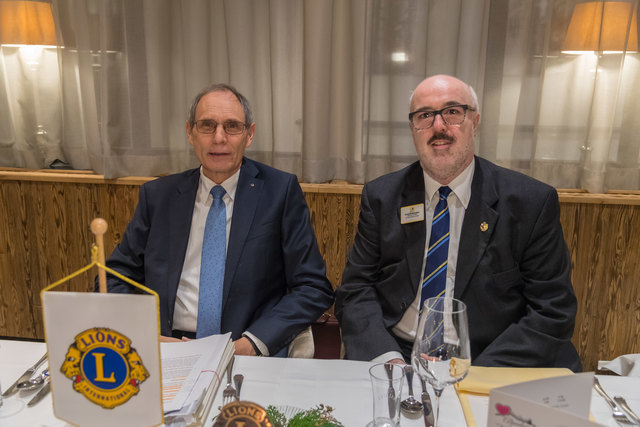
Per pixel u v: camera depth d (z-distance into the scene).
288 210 1.62
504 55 2.13
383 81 2.22
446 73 2.18
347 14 2.19
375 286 1.57
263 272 1.57
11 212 2.51
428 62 2.18
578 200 2.17
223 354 1.05
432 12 2.13
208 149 1.53
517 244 1.41
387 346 1.34
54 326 0.76
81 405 0.78
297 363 1.10
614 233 2.21
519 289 1.45
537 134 2.18
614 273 2.25
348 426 0.88
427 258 1.46
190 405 0.87
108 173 2.34
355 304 1.52
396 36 2.13
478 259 1.39
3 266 2.58
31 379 1.02
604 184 2.18
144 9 2.23
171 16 2.27
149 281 1.58
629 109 2.13
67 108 2.42
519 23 2.09
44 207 2.48
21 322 2.64
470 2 2.09
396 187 1.54
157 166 2.39
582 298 2.30
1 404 0.94
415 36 2.12
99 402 0.78
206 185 1.61
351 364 1.10
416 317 1.48
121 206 2.43
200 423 0.86
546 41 2.08
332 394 0.98
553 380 0.72
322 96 2.22
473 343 1.42
